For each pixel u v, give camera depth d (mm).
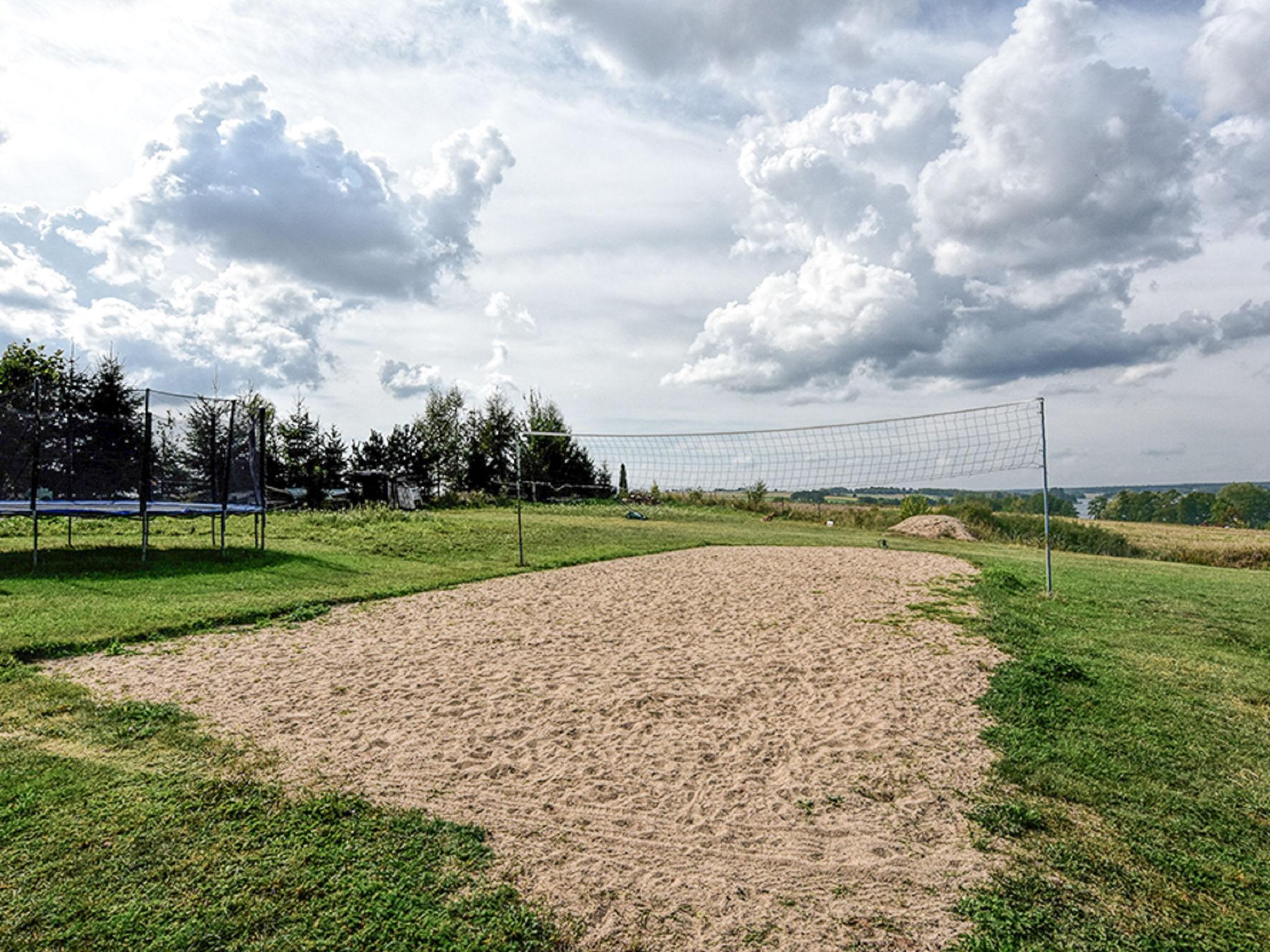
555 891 2986
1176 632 7605
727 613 7957
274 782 3826
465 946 2646
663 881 3086
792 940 2715
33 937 2639
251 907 2832
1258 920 2953
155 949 2602
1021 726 4852
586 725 4758
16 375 18781
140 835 3273
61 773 3844
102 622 6852
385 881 3008
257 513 11914
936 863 3248
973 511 23844
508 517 19891
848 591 9227
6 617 6883
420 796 3740
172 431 11773
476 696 5246
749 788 3941
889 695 5375
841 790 3936
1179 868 3293
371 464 27469
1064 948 2711
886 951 2654
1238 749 4652
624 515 23219
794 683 5648
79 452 11258
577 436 15969
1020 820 3625
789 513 25812
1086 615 8164
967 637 6938
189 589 8617
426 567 11008
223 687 5355
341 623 7402
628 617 7785
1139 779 4168
